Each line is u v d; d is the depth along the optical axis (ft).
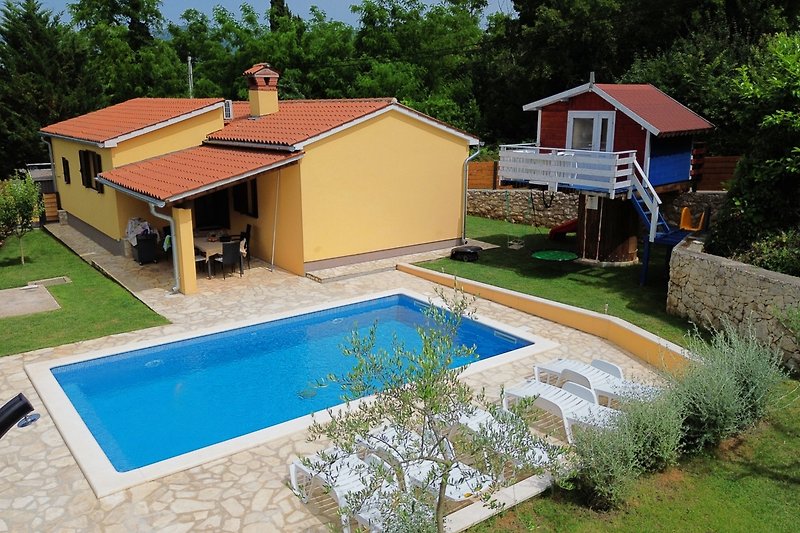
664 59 79.92
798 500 23.56
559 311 44.68
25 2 112.68
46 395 32.96
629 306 45.75
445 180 64.95
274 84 67.46
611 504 23.18
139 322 44.09
